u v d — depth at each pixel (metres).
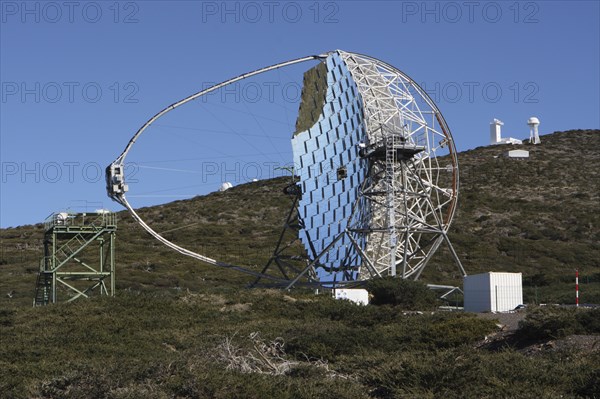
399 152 62.28
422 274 93.00
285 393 29.97
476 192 133.88
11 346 46.09
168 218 135.38
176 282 91.12
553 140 171.12
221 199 148.38
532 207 124.56
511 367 30.81
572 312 39.03
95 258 104.06
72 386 33.00
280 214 133.38
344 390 30.47
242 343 42.09
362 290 60.72
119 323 52.78
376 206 63.31
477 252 103.56
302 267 98.44
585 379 28.48
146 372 33.41
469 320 43.25
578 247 105.38
